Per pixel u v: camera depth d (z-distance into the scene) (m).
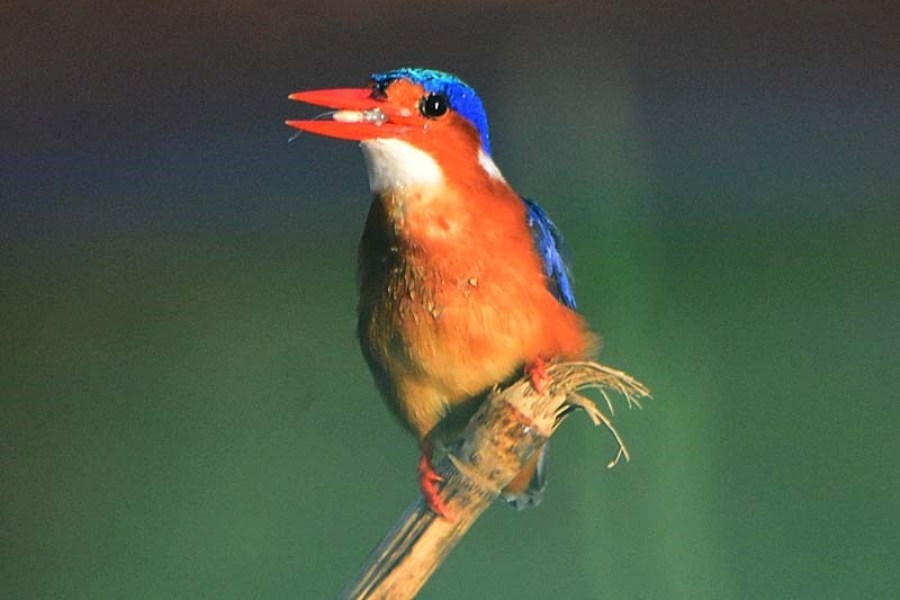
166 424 3.72
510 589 3.67
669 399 3.70
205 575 3.70
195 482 3.71
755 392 3.71
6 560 3.71
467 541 3.67
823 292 3.72
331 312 3.73
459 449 3.49
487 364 3.53
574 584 3.67
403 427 3.54
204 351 3.73
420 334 3.53
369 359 3.54
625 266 3.73
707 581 3.68
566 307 3.54
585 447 3.69
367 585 3.49
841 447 3.70
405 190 3.53
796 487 3.69
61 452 3.72
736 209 3.74
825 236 3.74
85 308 3.74
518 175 3.74
